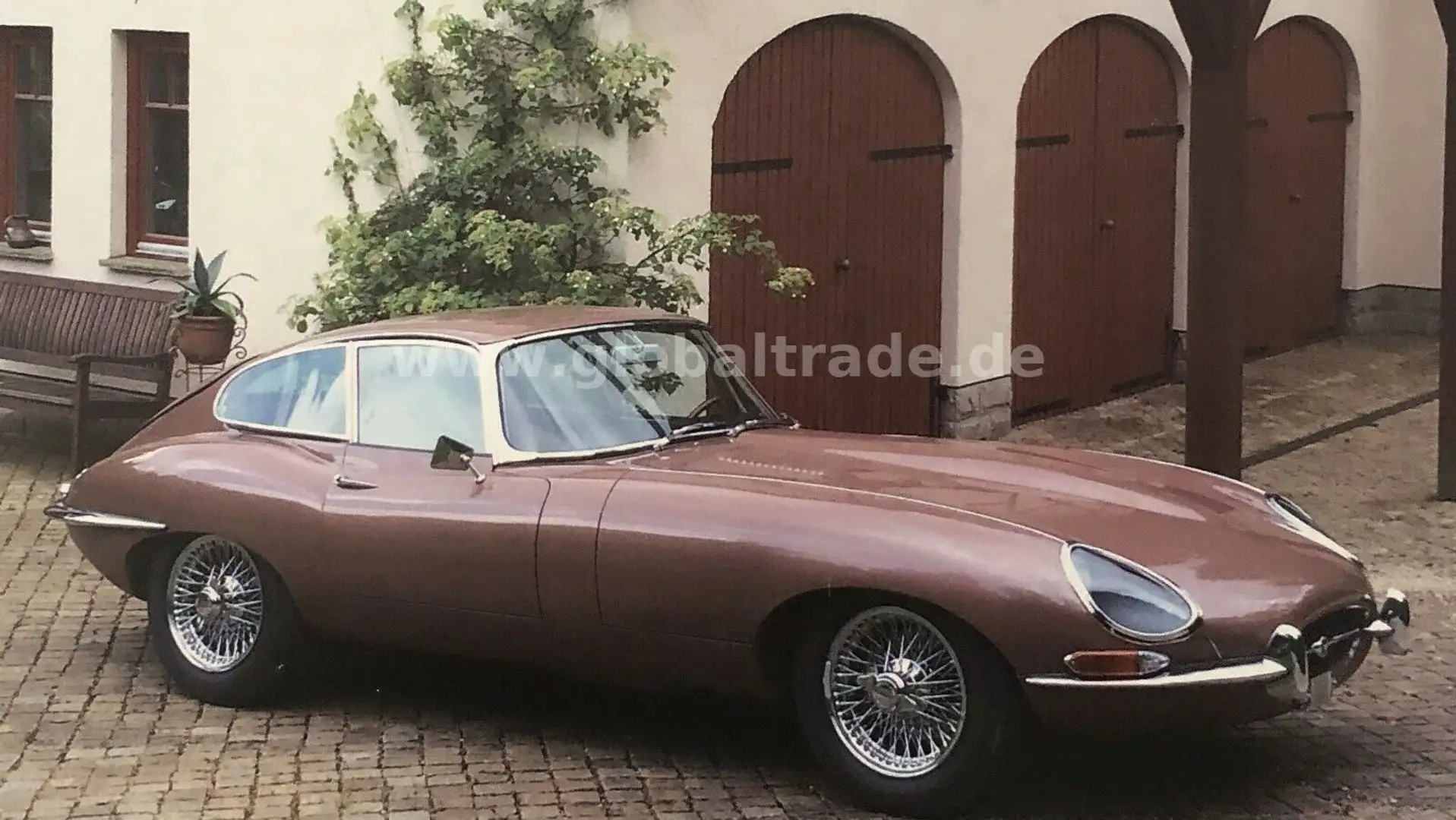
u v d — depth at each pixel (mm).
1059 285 13117
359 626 6188
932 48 11398
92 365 11047
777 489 5480
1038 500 5418
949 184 11844
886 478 5605
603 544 5566
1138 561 5062
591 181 9555
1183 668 4914
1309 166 16344
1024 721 5059
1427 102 16859
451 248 9320
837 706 5324
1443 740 6062
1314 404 13617
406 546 5953
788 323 10680
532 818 5375
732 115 10156
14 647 7348
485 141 9562
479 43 9664
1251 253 15555
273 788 5664
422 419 6168
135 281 11773
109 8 11664
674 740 6145
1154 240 14266
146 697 6668
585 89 9516
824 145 10820
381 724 6344
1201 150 8695
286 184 10812
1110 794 5488
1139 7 13445
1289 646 4992
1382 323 17297
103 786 5695
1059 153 12992
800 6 10406
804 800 5512
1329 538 5770
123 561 6656
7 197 12797
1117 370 13938
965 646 5047
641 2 9383
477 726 6320
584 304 8703
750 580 5305
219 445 6539
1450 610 7930
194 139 11234
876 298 11359
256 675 6422
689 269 9859
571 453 5977
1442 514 10000
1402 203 17078
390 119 10258
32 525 9570
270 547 6242
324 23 10516
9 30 12617
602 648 5680
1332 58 16531
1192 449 8859
